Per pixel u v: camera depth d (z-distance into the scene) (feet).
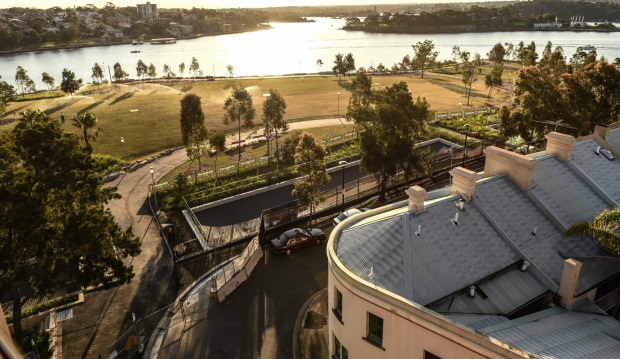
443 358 59.06
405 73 515.09
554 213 83.61
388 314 63.98
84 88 440.45
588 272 73.92
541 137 181.37
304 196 137.80
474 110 300.40
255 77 513.04
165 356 93.35
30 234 83.05
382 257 72.28
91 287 116.67
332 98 357.41
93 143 241.76
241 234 143.13
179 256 131.13
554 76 195.62
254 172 195.83
